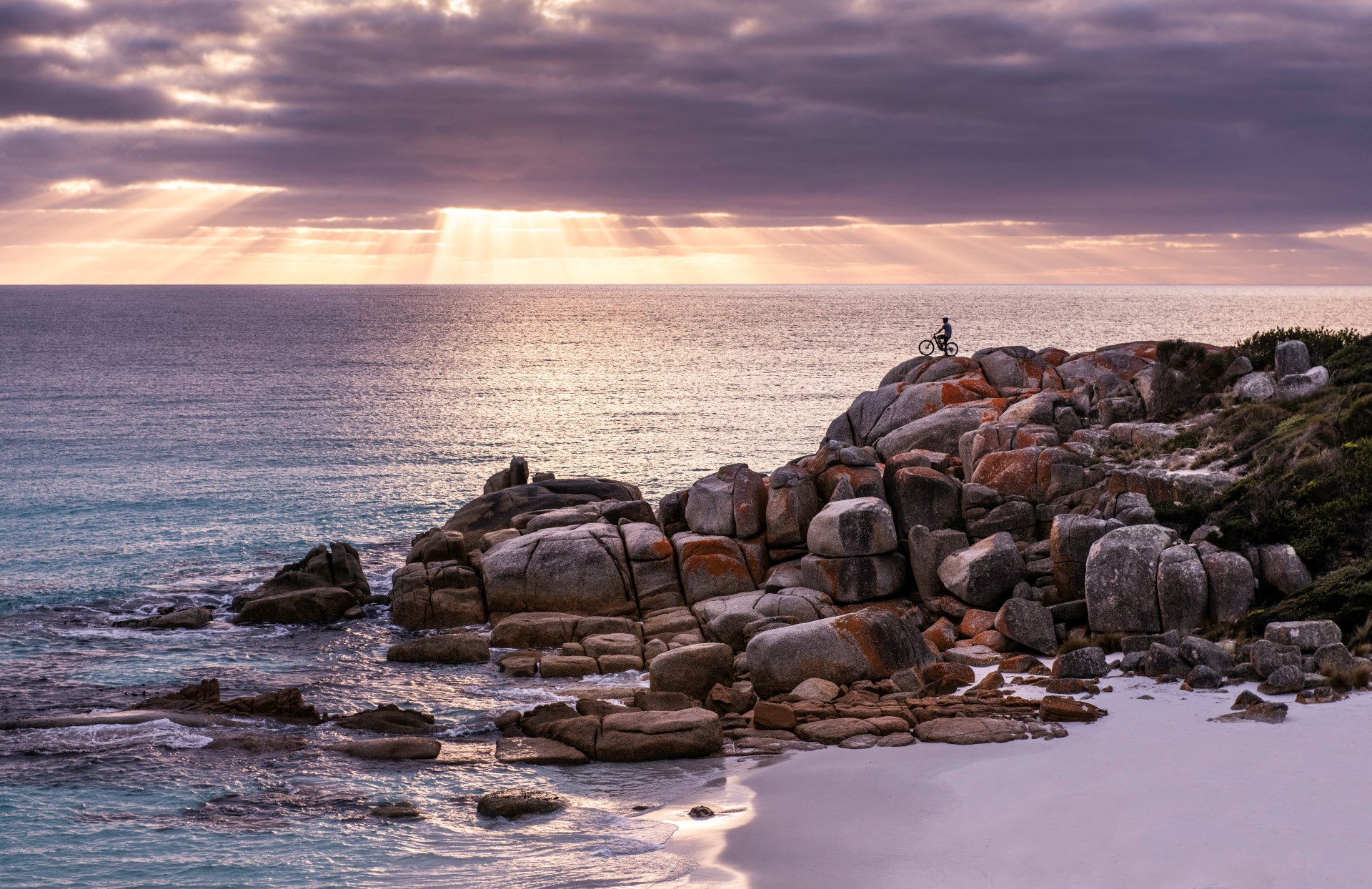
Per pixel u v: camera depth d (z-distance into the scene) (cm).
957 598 2986
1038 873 1438
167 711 2431
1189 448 3362
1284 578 2530
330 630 3341
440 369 16700
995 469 3391
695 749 2078
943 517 3347
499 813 1820
